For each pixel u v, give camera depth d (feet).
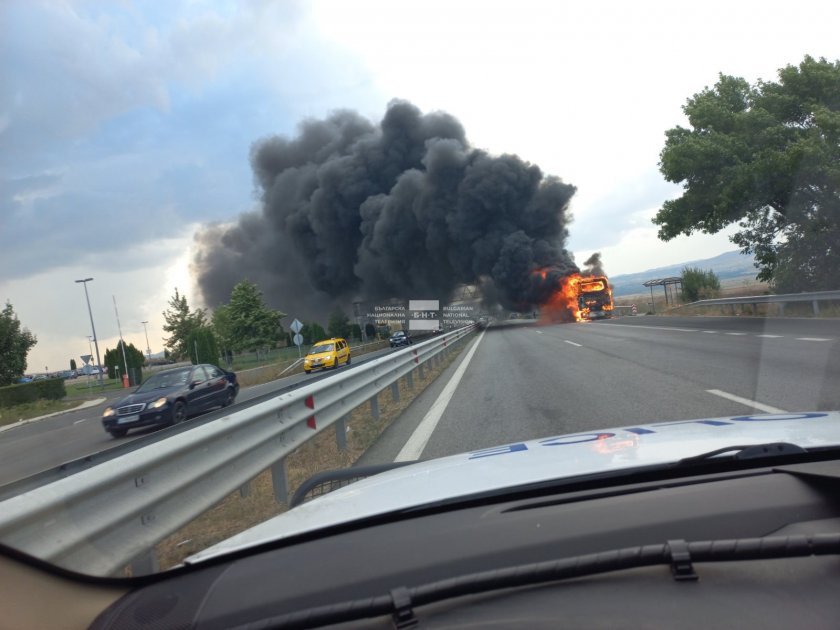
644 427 11.62
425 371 58.75
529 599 5.22
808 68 73.72
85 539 9.84
